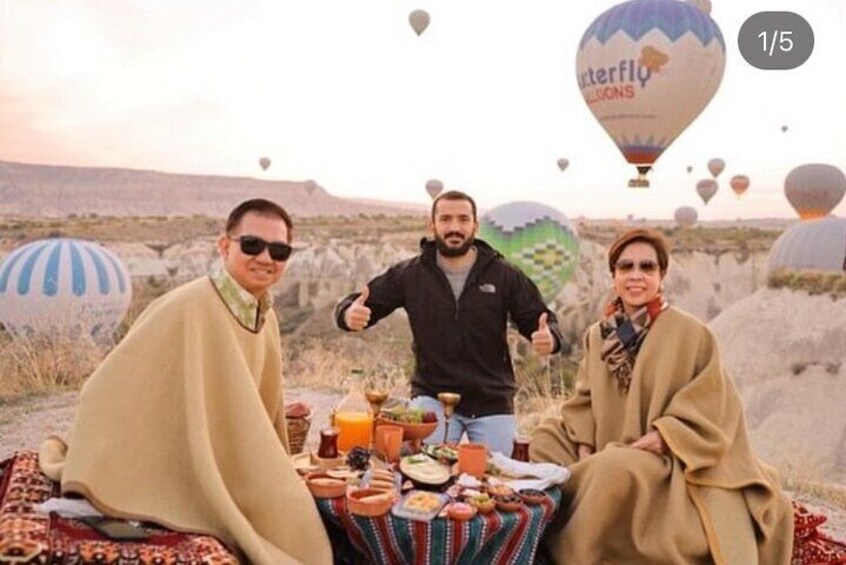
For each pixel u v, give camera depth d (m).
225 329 3.39
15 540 2.67
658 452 3.99
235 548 3.07
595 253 29.91
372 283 5.18
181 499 3.17
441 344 5.00
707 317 39.72
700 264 43.22
